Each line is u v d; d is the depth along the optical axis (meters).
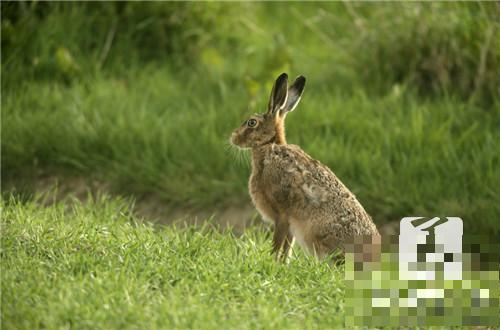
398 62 21.70
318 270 12.29
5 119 20.03
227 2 24.31
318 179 13.49
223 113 20.34
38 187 18.77
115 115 20.44
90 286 11.09
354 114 20.03
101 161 19.19
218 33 24.25
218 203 18.09
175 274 11.79
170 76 22.75
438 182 17.55
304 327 10.66
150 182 18.59
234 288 11.52
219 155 18.78
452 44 20.81
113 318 10.39
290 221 13.73
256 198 14.17
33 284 11.13
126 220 15.39
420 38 21.30
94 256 12.28
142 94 21.70
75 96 21.05
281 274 12.22
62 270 11.69
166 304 10.65
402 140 19.02
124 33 23.36
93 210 15.69
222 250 13.05
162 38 23.56
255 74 22.72
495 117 19.55
